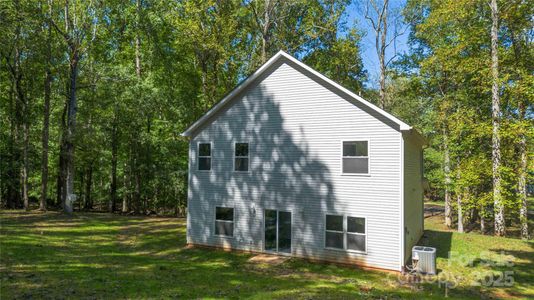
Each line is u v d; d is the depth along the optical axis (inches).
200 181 660.7
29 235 640.4
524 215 748.6
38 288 346.6
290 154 582.6
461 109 821.9
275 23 1005.2
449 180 864.9
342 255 530.0
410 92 1018.1
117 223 869.8
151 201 1204.5
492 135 703.1
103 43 1151.0
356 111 532.7
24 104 1040.8
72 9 981.2
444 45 827.4
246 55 1047.0
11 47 928.3
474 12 775.1
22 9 859.4
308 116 571.5
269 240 593.9
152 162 1080.2
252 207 608.1
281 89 597.0
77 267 450.6
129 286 375.9
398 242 492.1
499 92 719.1
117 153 1151.6
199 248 639.1
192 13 946.7
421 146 709.9
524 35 767.1
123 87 1018.1
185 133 673.0
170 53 1163.9
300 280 442.3
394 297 375.6
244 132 625.3
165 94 1059.9
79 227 779.4
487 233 912.9
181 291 366.6
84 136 962.1
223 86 1088.2
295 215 571.8
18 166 1055.6
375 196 512.4
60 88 1058.1
